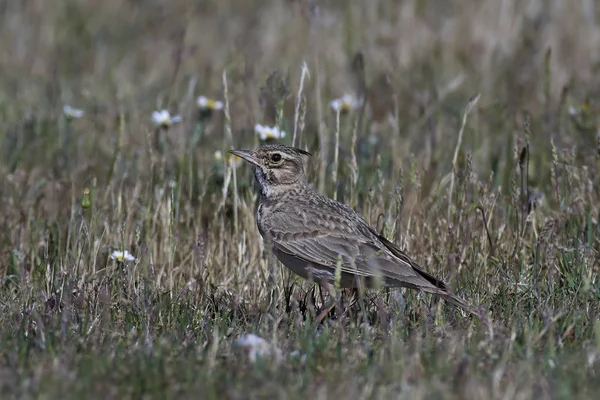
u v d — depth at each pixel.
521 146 15.88
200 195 14.64
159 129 16.59
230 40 24.11
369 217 14.06
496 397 8.53
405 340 10.29
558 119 17.08
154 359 9.30
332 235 12.13
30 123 17.91
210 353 9.33
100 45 24.34
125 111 18.91
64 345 9.80
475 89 20.44
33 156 17.38
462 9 25.16
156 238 14.24
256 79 19.94
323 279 12.16
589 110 17.62
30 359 9.38
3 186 16.23
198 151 16.73
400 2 24.94
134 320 11.09
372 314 11.55
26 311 11.05
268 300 11.70
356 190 14.49
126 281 12.11
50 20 25.98
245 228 14.17
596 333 9.94
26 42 24.58
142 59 24.00
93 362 9.09
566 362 9.39
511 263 12.59
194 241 13.83
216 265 13.55
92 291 11.95
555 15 23.84
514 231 13.58
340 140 16.92
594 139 16.52
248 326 10.95
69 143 17.75
